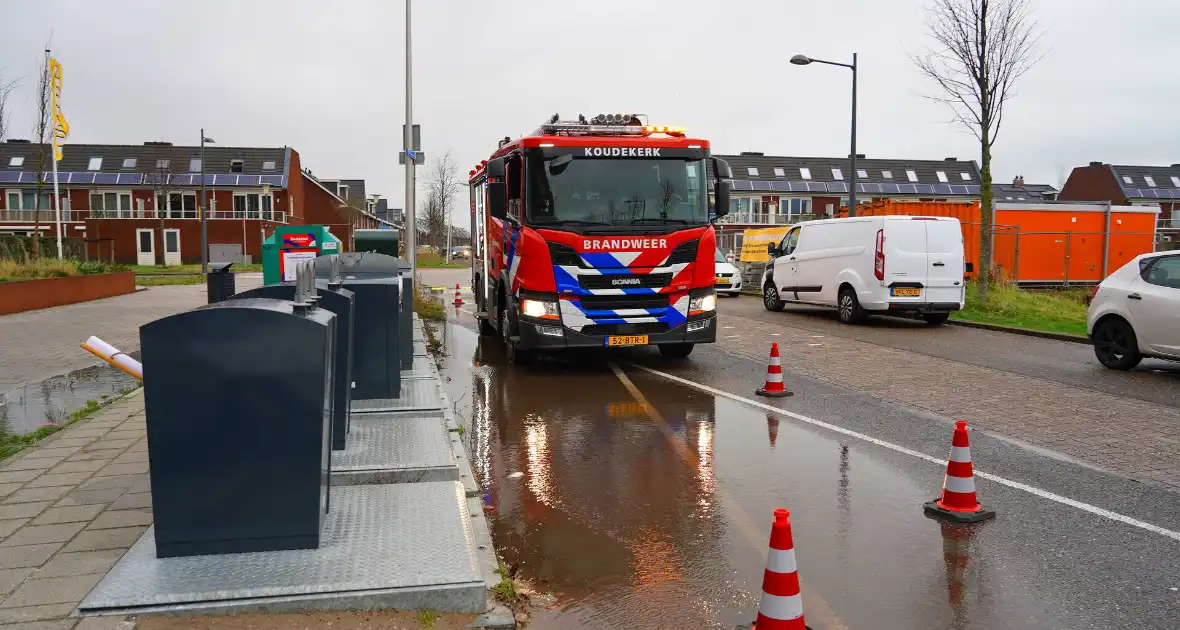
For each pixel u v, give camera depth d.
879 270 14.84
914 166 66.50
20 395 8.08
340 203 71.50
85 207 56.16
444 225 70.81
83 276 20.64
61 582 3.58
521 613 3.66
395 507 4.46
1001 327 14.59
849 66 21.80
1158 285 9.85
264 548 3.81
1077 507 5.12
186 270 44.25
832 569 4.17
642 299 9.89
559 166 9.91
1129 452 6.45
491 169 9.94
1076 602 3.79
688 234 9.97
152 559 3.71
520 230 9.90
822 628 3.54
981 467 6.03
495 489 5.56
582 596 3.86
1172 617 3.64
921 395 8.83
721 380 9.87
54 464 5.51
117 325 14.56
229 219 56.19
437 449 5.40
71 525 4.31
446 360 11.64
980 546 4.48
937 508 5.00
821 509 5.11
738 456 6.39
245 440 3.72
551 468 6.06
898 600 3.81
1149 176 68.81
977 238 23.48
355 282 6.86
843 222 15.97
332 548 3.87
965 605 3.76
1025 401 8.48
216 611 3.34
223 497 3.74
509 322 10.55
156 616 3.30
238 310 3.65
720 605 3.76
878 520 4.91
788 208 61.97
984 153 17.41
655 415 7.91
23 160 56.88
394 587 3.48
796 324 15.84
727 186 10.34
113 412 7.20
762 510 5.10
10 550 3.95
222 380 3.67
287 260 10.87
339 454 5.27
